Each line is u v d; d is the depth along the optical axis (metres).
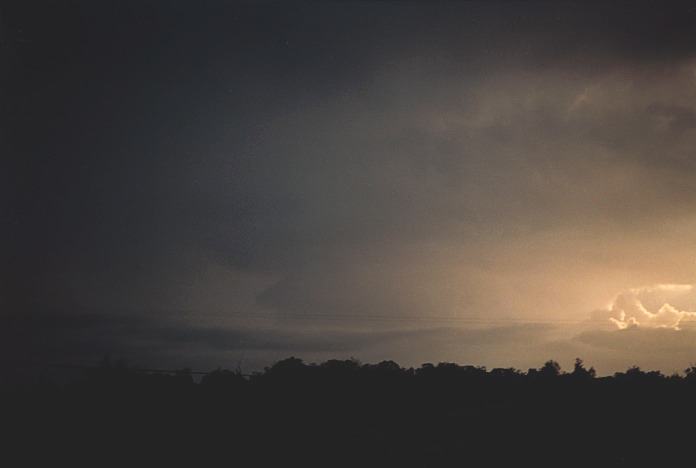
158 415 61.34
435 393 73.38
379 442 54.22
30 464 47.47
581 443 52.91
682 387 70.12
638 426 57.69
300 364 77.31
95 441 53.72
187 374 70.50
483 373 82.50
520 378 81.06
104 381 67.69
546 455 50.06
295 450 52.12
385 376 78.06
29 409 59.94
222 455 50.88
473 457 49.56
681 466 47.56
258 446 53.41
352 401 69.50
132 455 50.38
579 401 66.94
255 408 64.88
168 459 49.50
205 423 59.84
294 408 65.94
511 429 57.69
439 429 58.19
